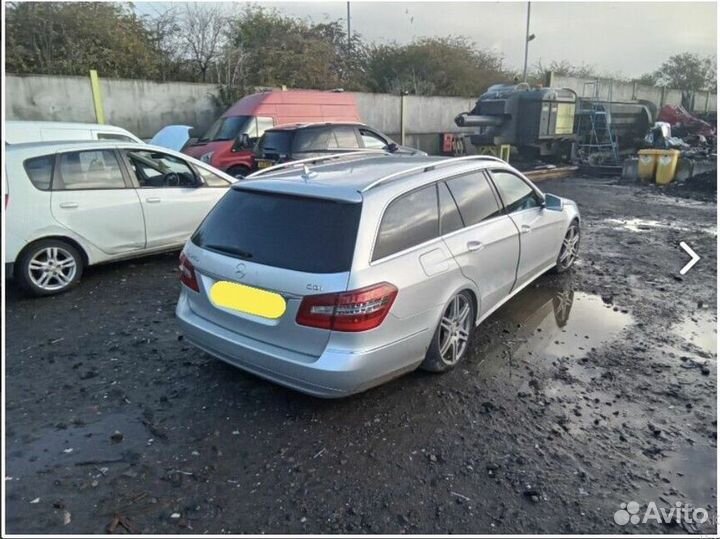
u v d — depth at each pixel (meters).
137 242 5.73
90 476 2.62
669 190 12.73
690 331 4.40
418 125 18.91
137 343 4.09
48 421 3.07
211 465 2.71
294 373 2.88
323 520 2.36
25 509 2.39
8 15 14.78
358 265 2.83
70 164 5.27
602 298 5.15
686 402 3.32
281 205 3.16
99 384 3.48
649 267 6.21
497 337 4.23
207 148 11.07
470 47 27.02
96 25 16.19
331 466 2.70
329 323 2.77
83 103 13.18
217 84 15.48
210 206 6.25
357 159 4.21
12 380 3.52
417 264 3.13
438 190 3.57
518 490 2.54
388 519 2.37
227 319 3.17
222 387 3.46
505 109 15.44
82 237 5.28
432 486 2.56
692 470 2.70
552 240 5.19
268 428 3.01
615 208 10.41
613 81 23.72
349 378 2.80
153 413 3.16
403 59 25.38
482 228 3.86
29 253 4.98
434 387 3.45
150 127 14.40
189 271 3.37
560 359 3.87
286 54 19.98
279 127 10.06
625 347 4.08
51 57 15.49
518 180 4.71
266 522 2.35
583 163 16.64
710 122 22.83
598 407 3.25
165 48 18.72
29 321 4.50
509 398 3.34
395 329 2.98
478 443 2.89
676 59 34.09
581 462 2.75
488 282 3.95
